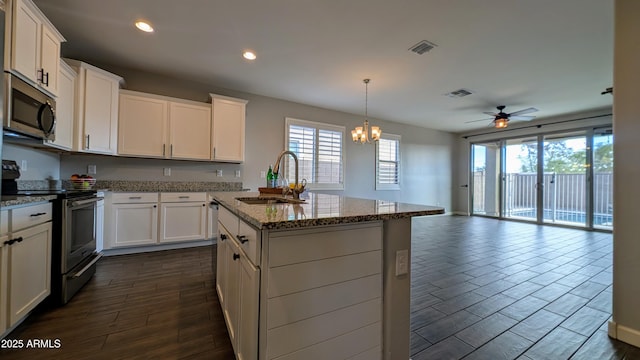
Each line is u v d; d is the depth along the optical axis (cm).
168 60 337
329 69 357
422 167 712
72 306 208
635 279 169
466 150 771
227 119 407
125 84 363
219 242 213
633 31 169
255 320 108
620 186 175
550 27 257
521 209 660
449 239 456
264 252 106
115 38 287
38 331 174
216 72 372
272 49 306
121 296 227
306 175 521
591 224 545
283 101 493
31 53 203
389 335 135
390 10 235
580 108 526
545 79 382
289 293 111
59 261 209
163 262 316
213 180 430
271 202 225
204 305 212
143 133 356
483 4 224
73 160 342
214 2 228
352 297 126
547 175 616
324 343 119
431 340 172
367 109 551
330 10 236
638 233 168
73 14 245
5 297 157
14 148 249
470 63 335
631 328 169
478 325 190
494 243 429
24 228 174
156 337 170
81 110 299
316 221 105
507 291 246
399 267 138
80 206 236
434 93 447
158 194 354
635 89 168
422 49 302
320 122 538
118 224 333
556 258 349
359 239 127
